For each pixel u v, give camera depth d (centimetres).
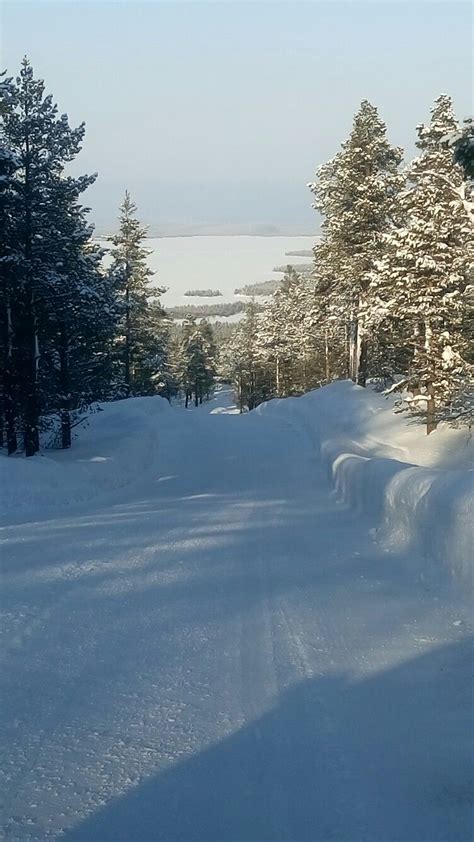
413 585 895
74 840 384
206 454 2770
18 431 2480
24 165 2306
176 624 752
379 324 2730
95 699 564
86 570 983
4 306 2311
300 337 7369
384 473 1318
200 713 539
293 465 2445
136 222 5162
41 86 2353
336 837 389
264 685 592
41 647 679
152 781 443
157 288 5216
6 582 906
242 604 827
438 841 387
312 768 460
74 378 2980
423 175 2588
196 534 1269
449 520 881
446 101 2948
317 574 967
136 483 2109
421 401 2836
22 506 1576
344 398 3697
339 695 571
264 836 389
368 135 3906
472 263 2445
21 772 453
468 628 718
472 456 2294
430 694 570
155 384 6394
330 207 4022
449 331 2583
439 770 458
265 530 1309
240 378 9738
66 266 2377
